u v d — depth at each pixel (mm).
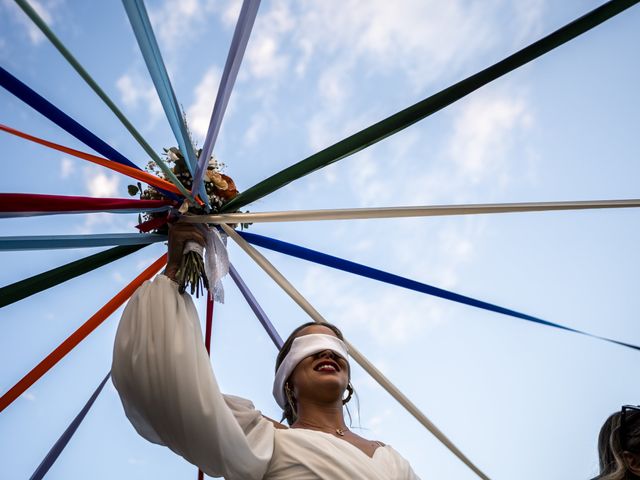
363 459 1234
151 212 1454
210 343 1614
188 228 1420
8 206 1313
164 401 1179
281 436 1282
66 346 1530
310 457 1234
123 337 1223
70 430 1624
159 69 1288
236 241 1530
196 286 1354
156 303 1248
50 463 1617
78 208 1359
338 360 1453
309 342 1456
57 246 1420
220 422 1177
